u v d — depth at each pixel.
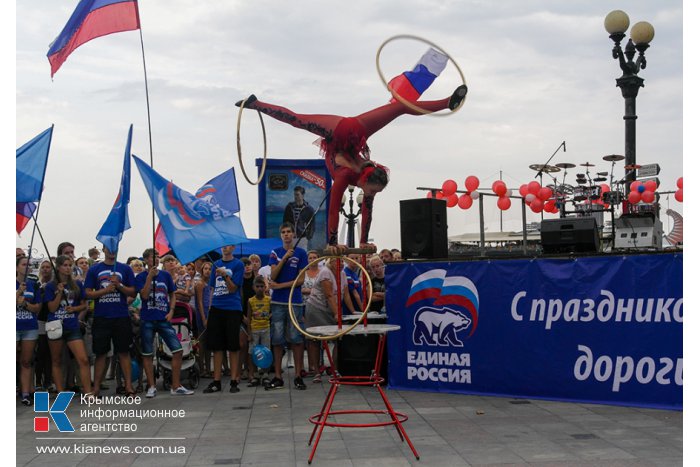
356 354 10.39
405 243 10.09
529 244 22.92
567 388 8.63
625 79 16.89
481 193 15.45
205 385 10.79
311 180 21.69
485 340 9.24
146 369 9.69
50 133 9.27
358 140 20.84
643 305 8.17
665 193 17.34
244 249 18.69
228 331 10.02
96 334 9.42
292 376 11.58
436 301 9.63
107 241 9.45
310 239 21.64
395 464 5.86
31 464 6.10
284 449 6.46
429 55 15.30
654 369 8.09
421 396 9.31
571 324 8.64
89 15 10.09
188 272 12.55
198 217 10.26
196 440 6.89
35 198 9.15
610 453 6.05
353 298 11.36
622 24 16.72
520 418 7.68
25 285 9.16
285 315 10.12
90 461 6.16
